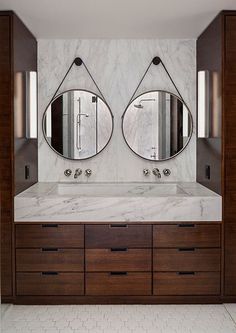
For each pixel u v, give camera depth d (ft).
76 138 13.69
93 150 13.69
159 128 13.69
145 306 11.14
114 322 10.15
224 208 11.03
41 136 13.75
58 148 13.69
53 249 11.13
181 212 11.07
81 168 13.79
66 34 13.00
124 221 11.09
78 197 11.08
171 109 13.69
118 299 11.25
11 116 10.79
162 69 13.69
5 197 11.00
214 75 11.44
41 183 13.56
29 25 11.99
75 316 10.50
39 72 13.67
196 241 11.11
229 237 11.10
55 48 13.64
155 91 13.62
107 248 11.12
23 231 11.09
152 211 11.09
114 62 13.65
